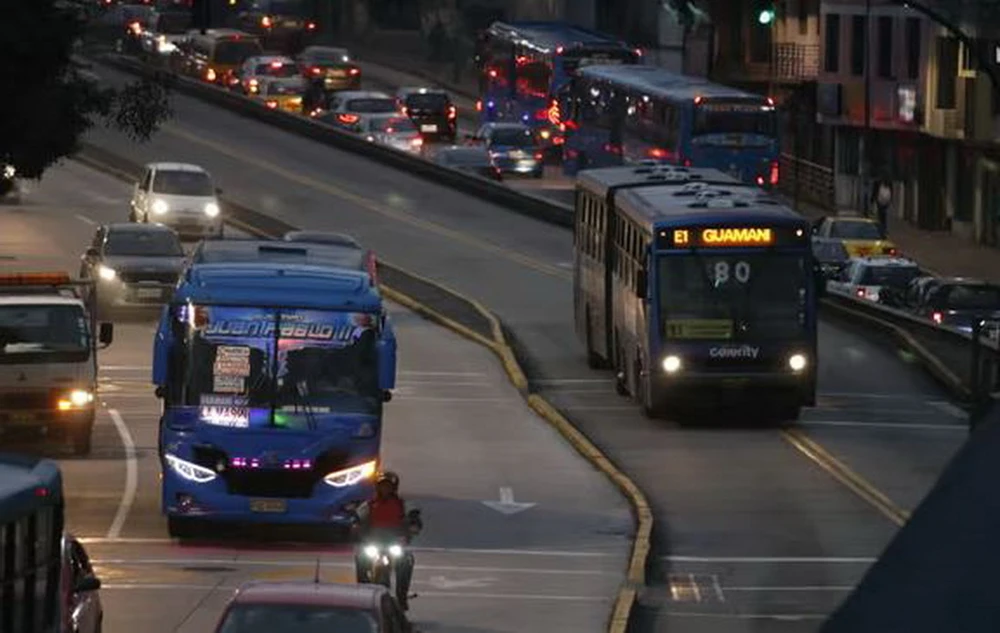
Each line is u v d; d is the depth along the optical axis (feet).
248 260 286.05
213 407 265.54
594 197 449.89
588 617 231.71
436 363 449.89
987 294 527.81
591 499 316.19
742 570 267.59
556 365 456.45
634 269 399.24
